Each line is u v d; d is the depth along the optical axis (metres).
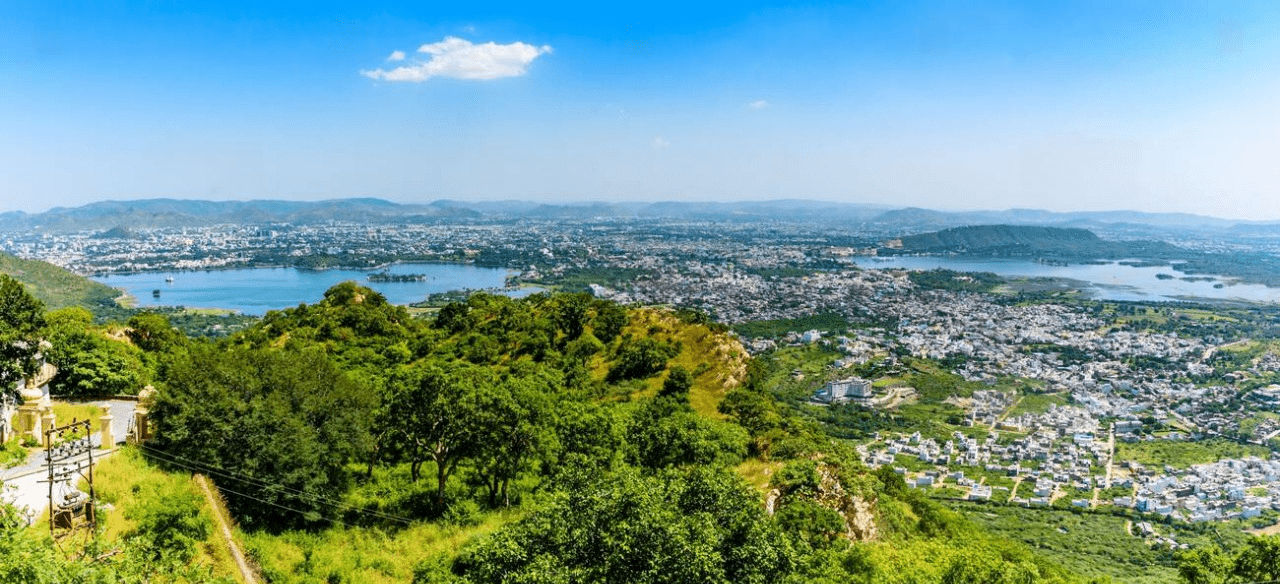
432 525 44.25
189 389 41.25
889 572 35.62
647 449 53.38
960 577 38.31
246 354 45.78
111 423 43.66
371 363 90.44
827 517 42.97
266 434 40.31
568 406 53.69
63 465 29.66
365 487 47.81
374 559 39.09
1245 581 40.88
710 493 29.50
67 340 56.38
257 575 34.62
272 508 39.66
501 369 87.62
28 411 41.56
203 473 38.97
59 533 27.72
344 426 43.81
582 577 24.50
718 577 25.25
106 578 23.62
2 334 39.50
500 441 46.25
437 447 47.62
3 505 25.56
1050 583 41.06
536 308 128.62
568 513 27.30
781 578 27.39
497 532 28.50
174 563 27.95
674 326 112.56
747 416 71.44
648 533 25.42
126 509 33.03
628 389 86.62
